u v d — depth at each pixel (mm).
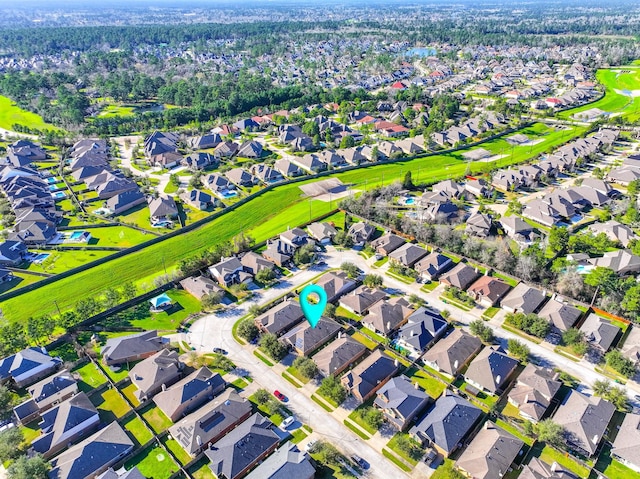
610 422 85125
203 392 90688
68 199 177750
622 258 128250
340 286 121938
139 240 150500
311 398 91938
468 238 140500
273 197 180250
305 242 144500
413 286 125688
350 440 83000
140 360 101438
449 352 98562
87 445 78500
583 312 112500
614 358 95312
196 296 121375
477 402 90062
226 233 156125
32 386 92875
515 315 108500
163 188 187625
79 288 127562
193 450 79812
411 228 147625
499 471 74250
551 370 95250
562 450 79750
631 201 161500
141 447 81500
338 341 103375
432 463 78625
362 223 151500
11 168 193250
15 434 80375
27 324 105062
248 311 116688
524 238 145000
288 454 77000
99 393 93375
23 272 133750
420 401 87625
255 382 95688
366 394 91000
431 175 197875
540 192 178375
